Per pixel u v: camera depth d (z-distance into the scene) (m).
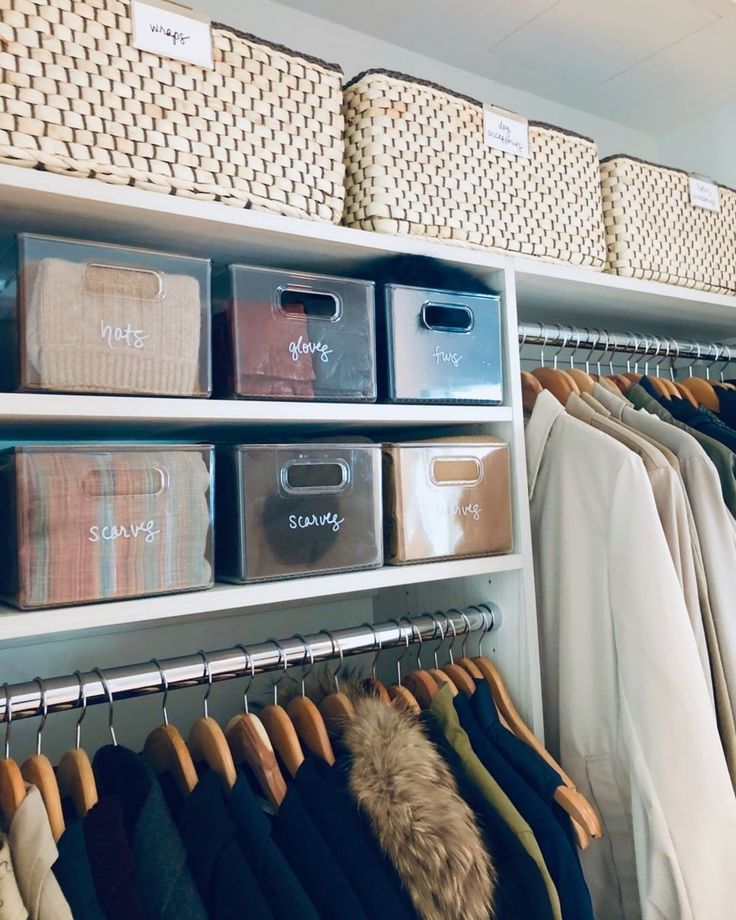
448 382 1.13
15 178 0.79
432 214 1.11
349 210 1.10
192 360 0.90
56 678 0.87
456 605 1.31
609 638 1.10
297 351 0.98
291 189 0.99
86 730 1.19
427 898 0.81
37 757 0.80
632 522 1.07
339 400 1.02
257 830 0.79
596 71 1.69
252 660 0.97
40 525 0.79
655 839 0.97
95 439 1.16
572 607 1.15
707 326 1.71
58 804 0.77
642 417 1.26
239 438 1.23
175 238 0.99
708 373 1.85
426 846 0.82
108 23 0.86
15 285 0.82
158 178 0.88
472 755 1.00
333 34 1.51
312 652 1.02
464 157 1.15
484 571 1.14
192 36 0.92
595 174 1.33
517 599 1.19
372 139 1.07
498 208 1.18
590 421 1.24
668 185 1.44
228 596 0.90
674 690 1.00
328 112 1.04
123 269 0.86
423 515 1.09
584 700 1.12
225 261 1.10
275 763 0.89
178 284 0.89
